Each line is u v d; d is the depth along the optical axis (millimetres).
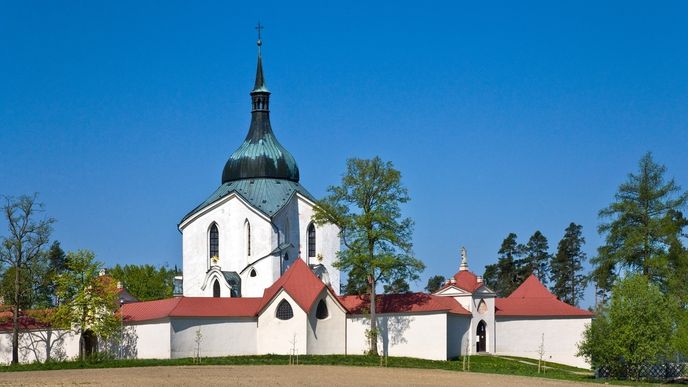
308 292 135125
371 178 133875
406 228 134875
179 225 152625
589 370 136500
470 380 101812
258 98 154875
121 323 132875
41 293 139750
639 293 113875
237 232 148750
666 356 116688
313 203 152000
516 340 147000
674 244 132250
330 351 136000
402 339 136500
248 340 134250
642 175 136875
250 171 152375
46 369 115438
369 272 133250
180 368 112250
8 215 134000
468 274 147250
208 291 147250
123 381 95062
